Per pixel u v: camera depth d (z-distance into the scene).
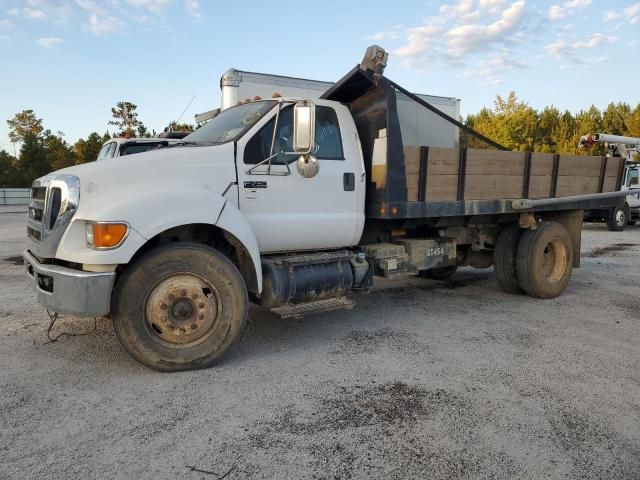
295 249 5.07
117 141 10.30
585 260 10.62
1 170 48.12
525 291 6.93
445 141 6.15
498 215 6.91
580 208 7.42
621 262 10.34
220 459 2.84
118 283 3.91
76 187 3.88
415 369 4.24
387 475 2.71
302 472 2.73
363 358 4.51
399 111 5.68
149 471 2.71
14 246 12.46
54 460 2.80
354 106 5.74
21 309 6.02
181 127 12.67
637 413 3.46
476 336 5.19
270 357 4.52
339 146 5.26
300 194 4.92
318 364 4.35
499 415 3.40
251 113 5.00
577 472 2.76
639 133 37.47
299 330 5.38
